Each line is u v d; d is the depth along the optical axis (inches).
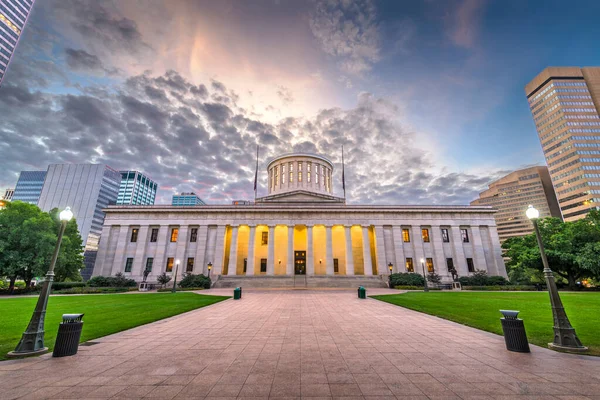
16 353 353.1
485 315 634.8
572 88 4916.3
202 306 836.6
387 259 2042.3
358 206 2129.7
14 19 4429.1
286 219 2105.1
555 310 387.9
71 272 1838.1
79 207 5236.2
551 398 232.1
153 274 1964.8
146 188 7829.7
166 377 281.9
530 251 1627.7
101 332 486.0
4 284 1792.6
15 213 1508.4
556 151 4867.1
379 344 402.9
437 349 376.8
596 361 323.0
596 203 4291.3
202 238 2049.7
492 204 6555.1
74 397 238.5
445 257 2044.8
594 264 1376.7
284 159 2864.2
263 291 1430.9
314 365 314.2
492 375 282.7
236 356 350.3
